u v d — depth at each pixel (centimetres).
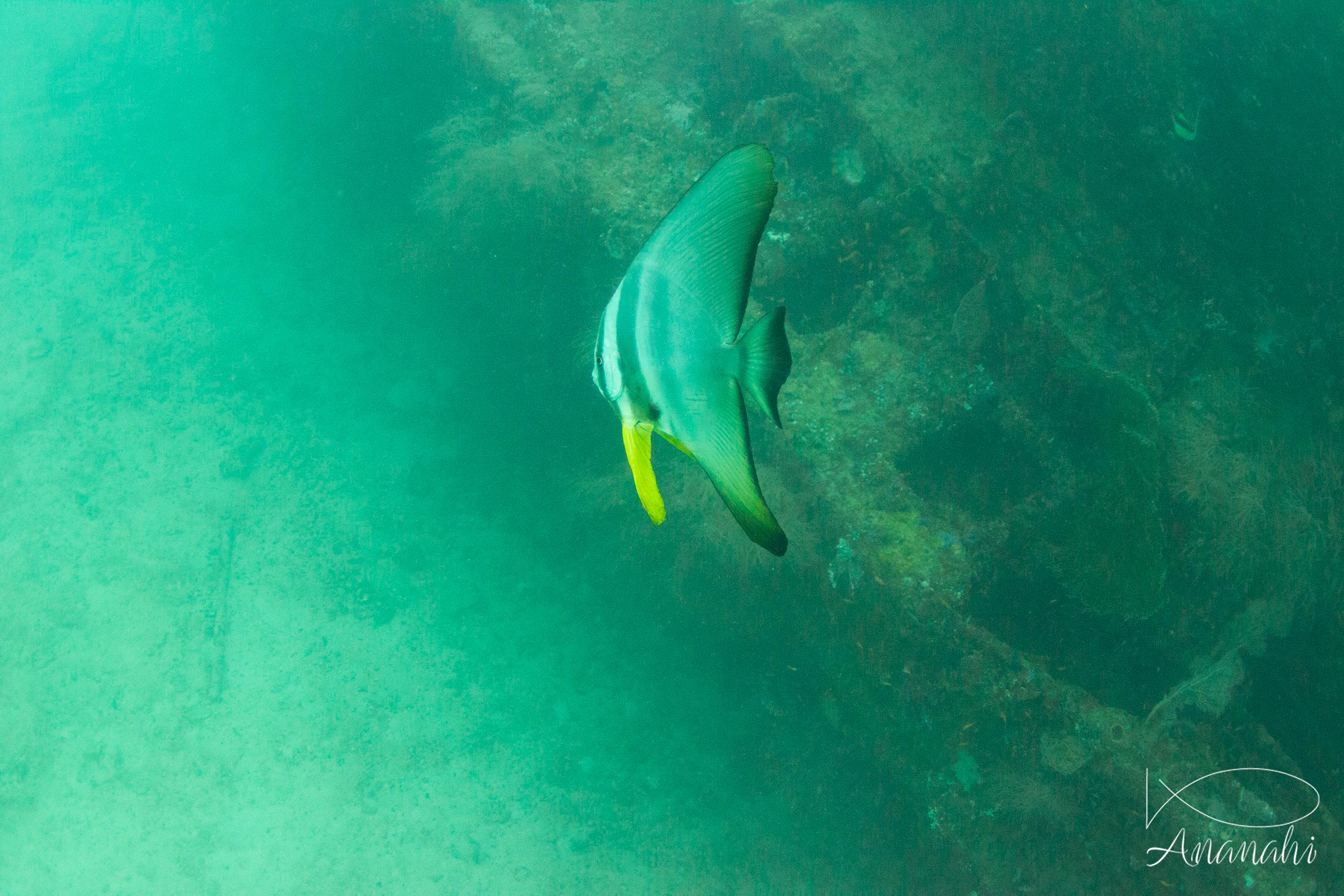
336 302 966
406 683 771
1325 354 639
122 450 884
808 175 705
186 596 798
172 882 676
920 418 652
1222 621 590
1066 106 672
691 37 775
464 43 839
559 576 819
